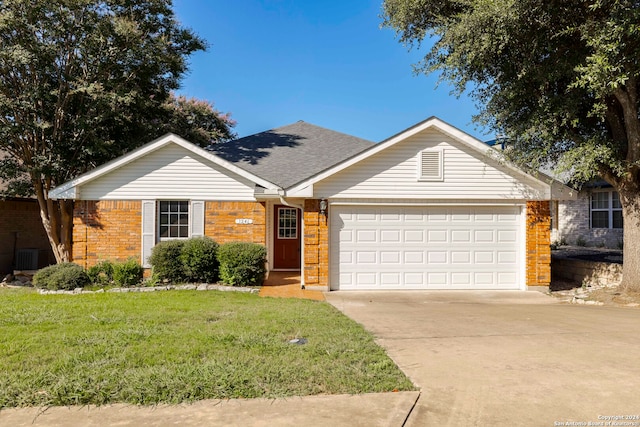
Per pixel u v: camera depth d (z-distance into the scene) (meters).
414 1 10.67
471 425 3.57
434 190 11.41
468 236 11.62
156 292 9.95
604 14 8.41
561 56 9.34
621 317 7.84
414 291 11.38
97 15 12.37
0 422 3.55
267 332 6.16
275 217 14.62
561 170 9.28
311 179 10.99
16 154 13.38
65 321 6.79
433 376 4.64
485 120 10.91
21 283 13.65
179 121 19.05
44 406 3.84
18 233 16.11
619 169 9.00
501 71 10.59
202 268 11.07
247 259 10.91
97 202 12.16
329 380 4.39
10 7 11.38
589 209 19.39
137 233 12.22
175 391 4.08
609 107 9.84
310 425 3.53
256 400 3.98
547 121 9.47
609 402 4.00
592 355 5.36
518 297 10.70
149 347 5.36
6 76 12.25
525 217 11.52
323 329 6.48
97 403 3.89
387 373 4.64
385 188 11.35
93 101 12.58
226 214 12.44
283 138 16.14
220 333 6.03
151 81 14.63
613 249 17.95
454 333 6.52
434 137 11.45
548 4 8.33
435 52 10.97
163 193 12.30
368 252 11.46
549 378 4.58
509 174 11.52
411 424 3.59
